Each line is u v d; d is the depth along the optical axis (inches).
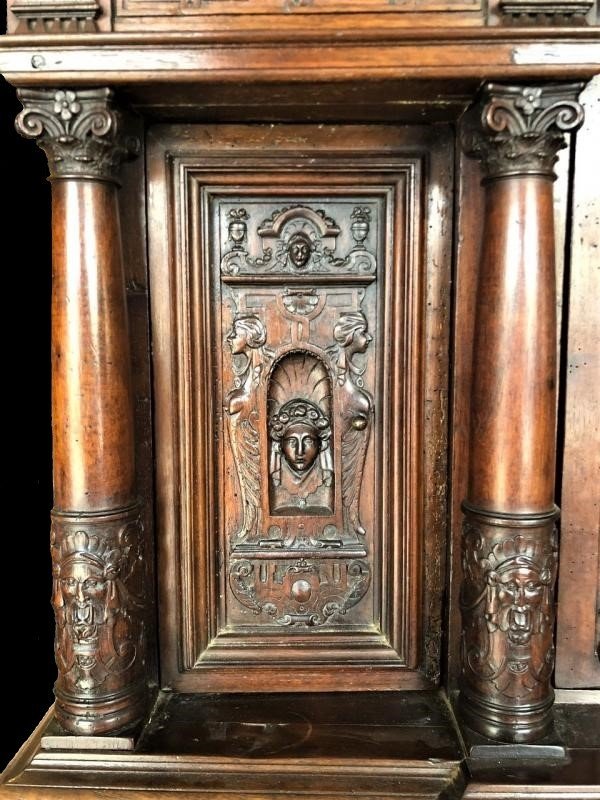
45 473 73.2
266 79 47.1
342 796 48.8
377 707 57.1
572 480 55.9
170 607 58.4
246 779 49.6
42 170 70.8
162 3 48.1
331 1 47.8
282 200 57.9
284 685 59.2
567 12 47.0
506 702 51.0
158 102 51.2
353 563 60.3
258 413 59.1
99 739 50.6
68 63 46.6
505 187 49.1
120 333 51.0
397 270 57.3
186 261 56.6
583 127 53.1
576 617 56.7
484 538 51.1
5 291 66.1
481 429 51.2
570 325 54.7
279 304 58.7
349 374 59.2
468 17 47.8
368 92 49.4
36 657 72.1
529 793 47.5
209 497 58.9
